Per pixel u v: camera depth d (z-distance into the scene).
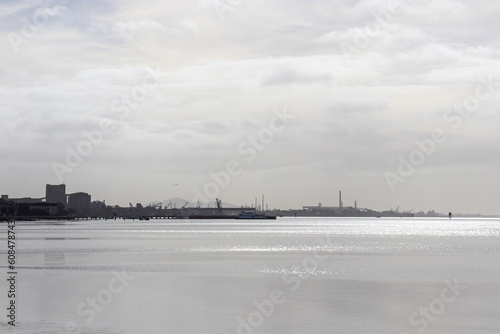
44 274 75.44
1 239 177.50
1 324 42.81
